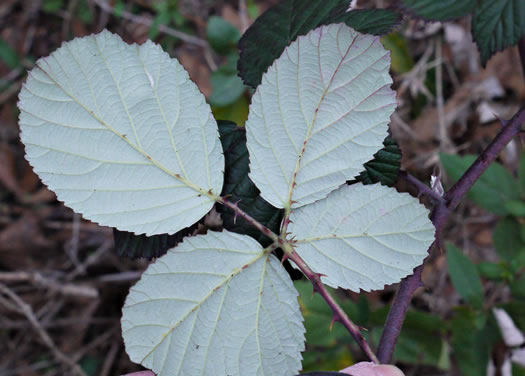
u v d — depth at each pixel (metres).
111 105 0.39
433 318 0.58
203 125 0.39
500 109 0.84
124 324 0.38
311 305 0.58
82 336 0.86
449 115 0.85
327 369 0.59
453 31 0.86
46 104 0.39
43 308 0.86
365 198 0.39
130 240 0.41
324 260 0.39
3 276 0.83
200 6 0.99
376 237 0.39
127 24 1.02
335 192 0.39
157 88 0.39
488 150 0.43
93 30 1.04
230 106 0.74
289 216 0.39
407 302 0.41
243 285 0.39
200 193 0.39
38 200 0.96
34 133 0.39
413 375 0.77
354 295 0.77
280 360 0.39
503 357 0.65
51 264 0.91
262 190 0.39
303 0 0.44
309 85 0.39
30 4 1.06
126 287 0.87
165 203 0.39
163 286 0.38
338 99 0.39
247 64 0.43
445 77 0.87
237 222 0.40
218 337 0.39
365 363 0.40
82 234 0.92
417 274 0.41
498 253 0.64
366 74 0.39
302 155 0.39
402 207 0.39
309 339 0.58
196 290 0.39
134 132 0.39
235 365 0.39
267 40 0.43
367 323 0.59
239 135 0.42
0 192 0.97
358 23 0.43
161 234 0.41
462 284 0.59
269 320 0.39
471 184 0.43
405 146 0.83
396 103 0.39
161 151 0.39
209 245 0.39
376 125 0.39
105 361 0.85
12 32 1.06
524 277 0.58
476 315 0.58
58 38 1.06
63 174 0.39
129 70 0.39
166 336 0.38
